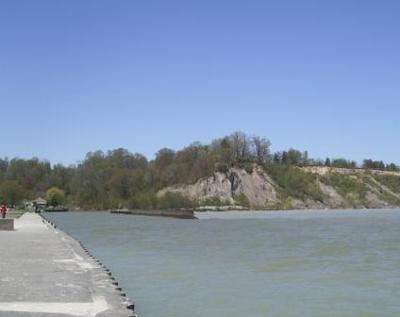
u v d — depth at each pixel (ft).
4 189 567.18
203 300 79.82
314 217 460.14
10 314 49.29
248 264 122.21
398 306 76.28
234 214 552.00
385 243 182.91
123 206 610.65
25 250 109.40
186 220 406.21
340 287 90.58
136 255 144.15
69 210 608.60
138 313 71.82
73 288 63.31
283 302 78.54
